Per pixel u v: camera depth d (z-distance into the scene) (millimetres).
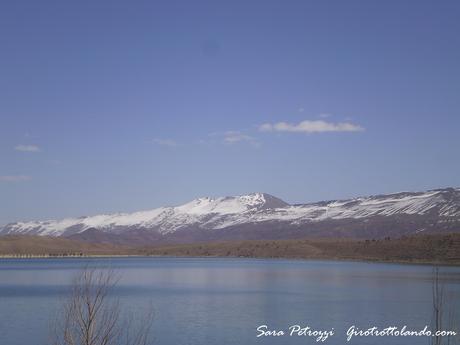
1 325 46500
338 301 63500
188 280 99938
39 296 69688
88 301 25828
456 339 35781
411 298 65312
